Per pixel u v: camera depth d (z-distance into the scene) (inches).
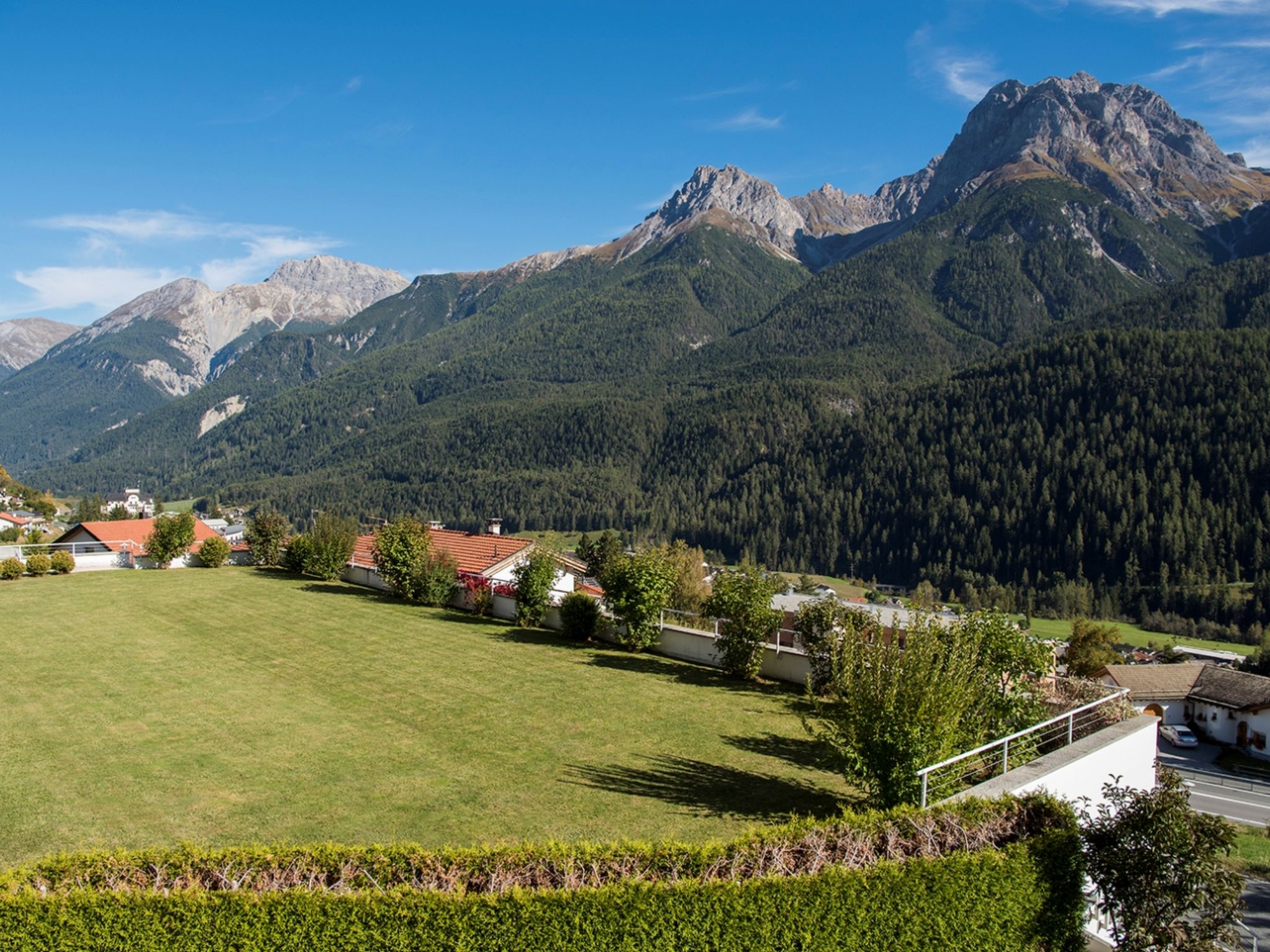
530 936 283.0
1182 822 347.9
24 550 1567.4
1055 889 342.3
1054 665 545.6
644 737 606.9
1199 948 344.8
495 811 463.8
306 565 1416.1
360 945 282.4
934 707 414.9
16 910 278.2
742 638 792.3
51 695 697.6
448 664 826.2
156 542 1488.7
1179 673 2090.3
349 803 473.1
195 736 594.6
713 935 289.7
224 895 285.6
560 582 1386.6
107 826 440.1
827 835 321.4
